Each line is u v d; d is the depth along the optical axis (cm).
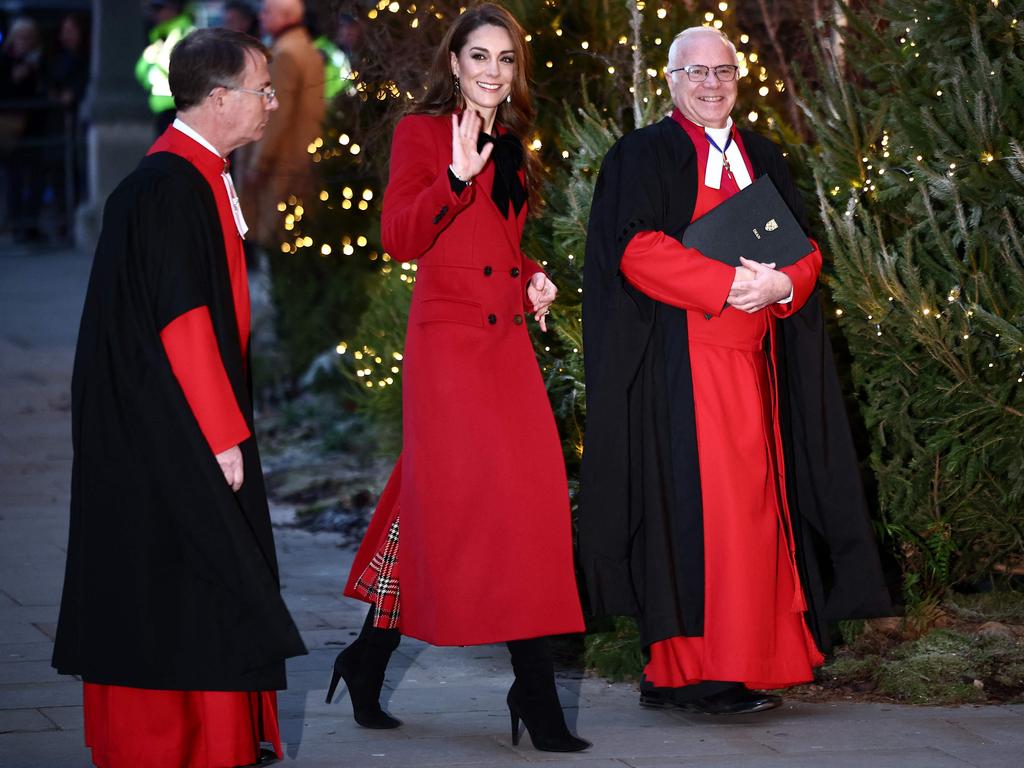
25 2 6944
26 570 2288
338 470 3014
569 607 1534
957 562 1964
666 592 1614
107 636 1353
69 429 3297
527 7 2275
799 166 2003
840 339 1944
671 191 1653
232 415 1352
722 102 1656
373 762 1474
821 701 1744
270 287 3572
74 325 4469
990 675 1773
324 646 1958
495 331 1542
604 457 1642
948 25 1848
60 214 6353
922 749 1520
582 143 1966
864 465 1925
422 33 2431
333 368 3453
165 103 6531
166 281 1341
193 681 1343
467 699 1736
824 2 2358
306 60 3266
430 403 1536
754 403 1630
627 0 2072
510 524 1519
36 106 6344
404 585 1561
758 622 1602
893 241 1911
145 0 6769
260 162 3331
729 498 1608
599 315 1662
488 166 1554
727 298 1596
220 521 1337
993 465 1842
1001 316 1780
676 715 1677
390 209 1536
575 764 1472
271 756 1487
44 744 1522
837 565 1700
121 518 1352
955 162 1795
